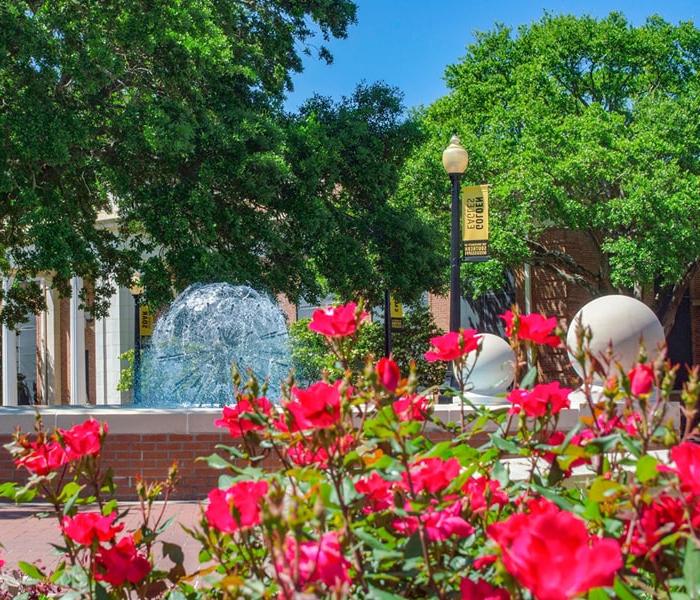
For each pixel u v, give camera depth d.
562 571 1.53
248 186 19.20
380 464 2.52
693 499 2.17
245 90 21.30
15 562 7.29
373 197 22.58
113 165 19.16
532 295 31.39
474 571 2.54
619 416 2.85
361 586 2.43
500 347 11.23
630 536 2.28
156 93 19.14
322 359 26.28
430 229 22.94
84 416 10.69
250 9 23.27
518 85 29.03
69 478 10.30
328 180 21.27
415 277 22.59
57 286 21.58
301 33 23.73
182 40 17.75
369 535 2.44
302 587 1.95
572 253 30.84
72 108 18.11
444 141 28.00
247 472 2.67
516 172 25.64
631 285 25.33
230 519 2.27
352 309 2.94
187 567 6.60
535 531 1.60
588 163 24.80
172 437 10.66
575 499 2.87
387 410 2.53
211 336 19.36
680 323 33.97
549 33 29.50
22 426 10.73
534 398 2.92
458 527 2.45
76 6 17.42
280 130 19.98
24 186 17.62
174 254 19.17
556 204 25.47
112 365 36.31
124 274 21.59
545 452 2.97
